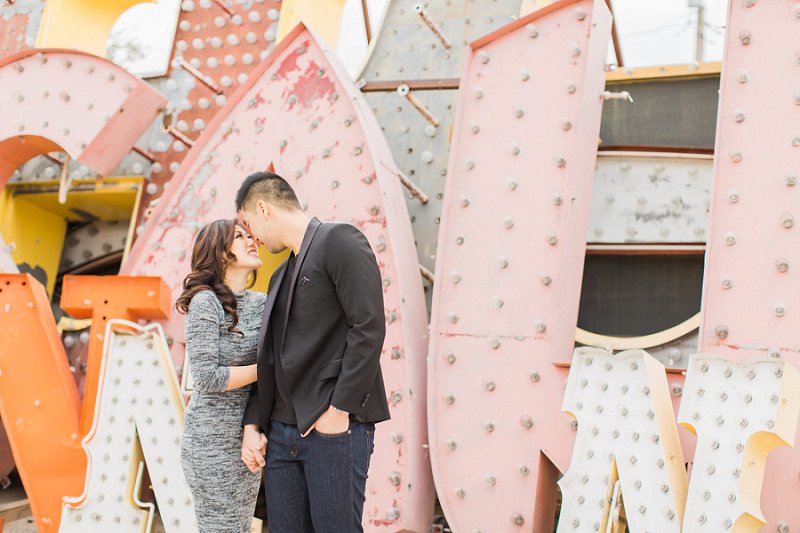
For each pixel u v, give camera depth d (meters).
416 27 6.59
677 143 5.93
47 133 5.96
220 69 6.73
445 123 6.18
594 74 4.84
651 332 5.69
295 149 5.44
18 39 7.16
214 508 3.27
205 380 3.21
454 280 4.84
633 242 5.71
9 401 5.23
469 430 4.61
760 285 4.08
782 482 3.87
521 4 6.35
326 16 6.74
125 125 5.95
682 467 3.87
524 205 4.79
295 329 3.05
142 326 5.27
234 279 3.49
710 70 5.92
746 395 3.63
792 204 4.10
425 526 4.76
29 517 5.90
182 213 5.68
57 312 7.04
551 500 4.62
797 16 4.29
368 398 3.01
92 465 4.76
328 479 2.95
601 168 5.88
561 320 4.50
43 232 7.08
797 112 4.20
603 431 3.98
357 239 3.01
